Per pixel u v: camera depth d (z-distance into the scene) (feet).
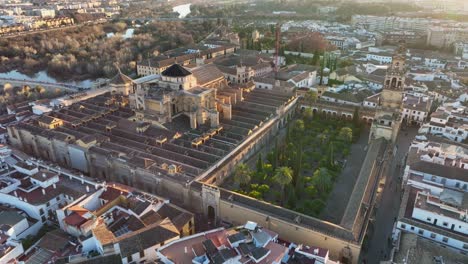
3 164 442.91
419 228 328.29
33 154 545.85
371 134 526.57
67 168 503.20
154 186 428.15
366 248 352.08
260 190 429.79
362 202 373.20
